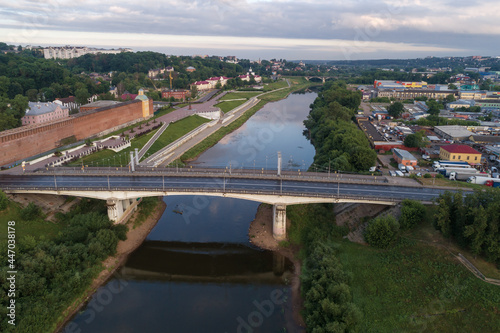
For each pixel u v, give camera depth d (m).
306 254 122.56
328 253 113.00
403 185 140.38
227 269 119.38
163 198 169.00
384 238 113.38
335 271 100.38
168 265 121.19
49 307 92.75
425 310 92.38
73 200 141.38
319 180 142.00
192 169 158.00
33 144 179.62
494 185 148.50
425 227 115.31
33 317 87.50
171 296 105.69
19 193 133.25
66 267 104.12
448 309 91.25
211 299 104.31
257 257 125.38
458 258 102.81
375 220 116.50
